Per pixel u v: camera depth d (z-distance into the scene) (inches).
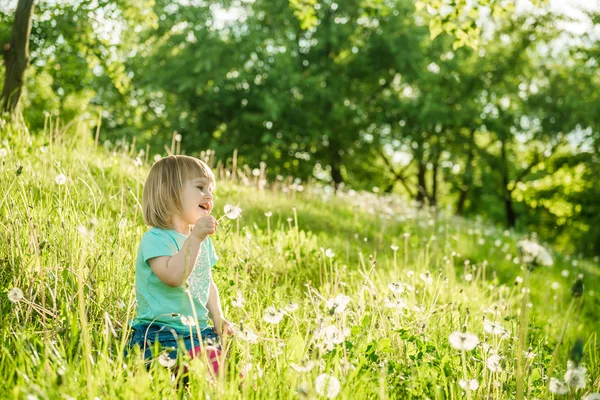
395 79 1075.3
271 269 195.6
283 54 913.5
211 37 920.9
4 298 121.6
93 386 85.7
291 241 229.5
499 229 573.3
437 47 1011.3
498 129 1091.9
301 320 138.7
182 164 123.8
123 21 522.0
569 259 530.6
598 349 197.9
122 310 125.2
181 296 116.3
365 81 1023.6
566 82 1092.5
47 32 501.0
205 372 93.7
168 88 924.6
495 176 1237.7
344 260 250.7
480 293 221.3
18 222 140.9
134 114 1018.1
